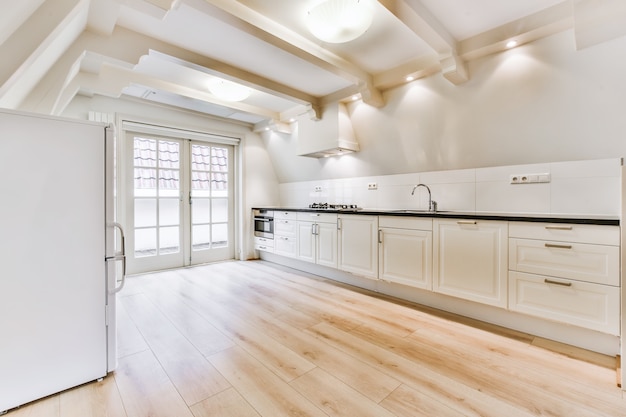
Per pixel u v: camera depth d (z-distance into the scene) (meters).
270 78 3.01
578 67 2.04
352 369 1.68
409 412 1.33
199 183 4.45
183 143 4.27
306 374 1.63
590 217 1.89
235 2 1.87
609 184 2.10
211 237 4.60
